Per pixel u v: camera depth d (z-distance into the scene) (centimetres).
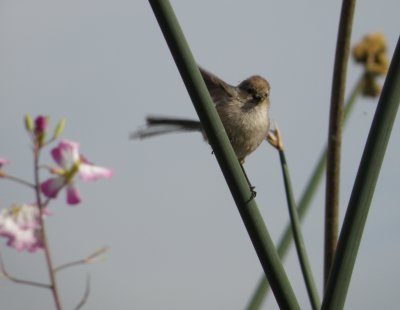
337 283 478
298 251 485
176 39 478
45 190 482
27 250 480
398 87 479
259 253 479
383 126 478
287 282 479
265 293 489
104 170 483
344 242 478
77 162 482
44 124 482
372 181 478
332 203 487
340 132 487
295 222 486
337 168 487
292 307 478
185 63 478
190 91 478
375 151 478
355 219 478
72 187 482
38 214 481
